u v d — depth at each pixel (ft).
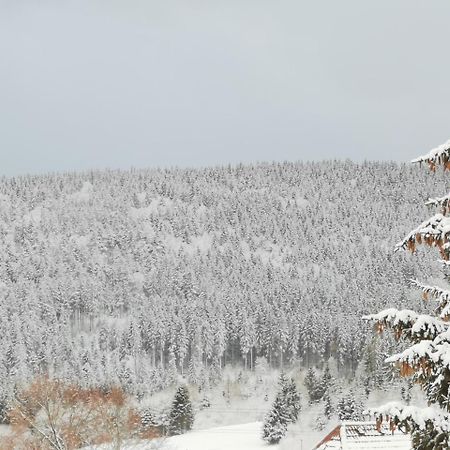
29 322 479.41
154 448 98.89
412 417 21.72
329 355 422.00
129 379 397.19
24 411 83.97
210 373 432.25
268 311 465.88
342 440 69.46
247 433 260.42
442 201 23.77
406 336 23.34
